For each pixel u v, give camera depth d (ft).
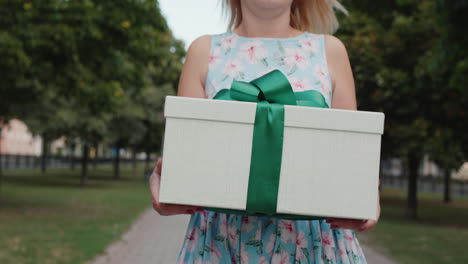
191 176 4.12
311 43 5.53
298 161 4.14
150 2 37.96
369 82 42.70
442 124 43.42
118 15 36.78
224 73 5.40
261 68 5.34
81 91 39.93
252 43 5.47
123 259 23.26
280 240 5.13
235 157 4.13
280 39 5.49
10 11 32.94
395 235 36.24
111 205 50.60
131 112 75.56
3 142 202.49
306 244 5.16
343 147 4.13
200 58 5.62
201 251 5.21
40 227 31.40
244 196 4.11
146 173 112.88
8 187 68.95
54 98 52.16
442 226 45.42
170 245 28.12
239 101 4.41
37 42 33.14
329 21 6.23
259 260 5.12
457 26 26.71
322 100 5.06
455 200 92.53
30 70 34.78
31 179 92.02
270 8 5.33
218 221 5.26
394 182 157.38
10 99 45.21
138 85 44.68
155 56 41.93
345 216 4.10
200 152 4.14
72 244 25.58
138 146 115.24
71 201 52.34
